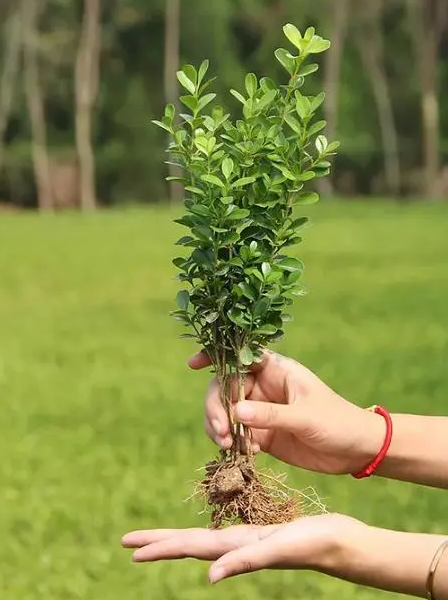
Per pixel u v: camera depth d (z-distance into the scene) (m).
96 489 5.48
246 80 2.37
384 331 10.11
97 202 37.41
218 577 2.06
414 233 21.30
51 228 24.48
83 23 35.88
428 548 2.07
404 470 2.46
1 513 5.14
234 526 2.16
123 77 36.81
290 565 2.09
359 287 13.46
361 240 19.95
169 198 37.41
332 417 2.41
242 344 2.41
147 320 11.30
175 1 35.66
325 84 38.19
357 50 39.16
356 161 39.31
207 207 2.32
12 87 36.34
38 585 4.28
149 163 37.06
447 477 2.45
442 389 7.48
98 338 10.26
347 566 2.08
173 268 15.95
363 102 39.38
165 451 6.16
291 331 10.16
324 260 16.61
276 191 2.35
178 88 36.03
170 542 2.14
